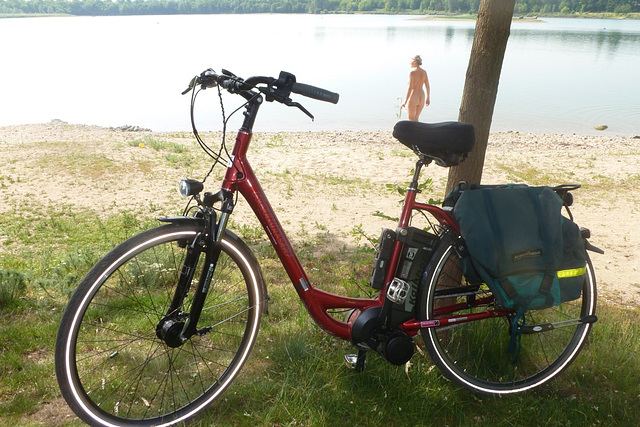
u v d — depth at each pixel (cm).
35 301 407
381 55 4791
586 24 13738
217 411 284
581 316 311
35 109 2338
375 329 286
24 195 782
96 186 840
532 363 329
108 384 298
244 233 629
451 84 2867
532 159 1183
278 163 1078
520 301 272
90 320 362
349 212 760
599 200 854
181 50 5600
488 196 276
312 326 358
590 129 1945
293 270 281
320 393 295
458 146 267
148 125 1967
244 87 252
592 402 300
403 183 934
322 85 2884
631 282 530
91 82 3272
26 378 302
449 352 334
